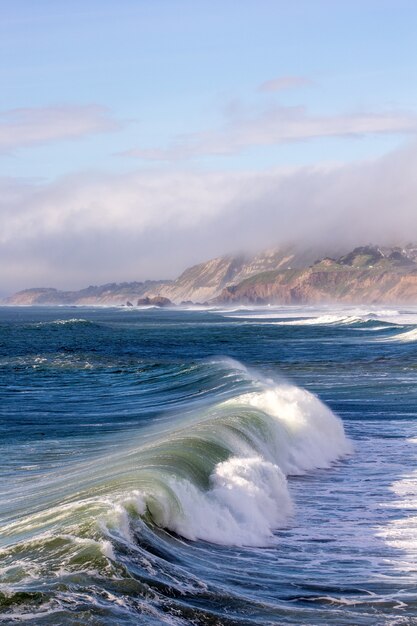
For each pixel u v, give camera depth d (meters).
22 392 51.09
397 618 13.27
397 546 18.62
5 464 27.62
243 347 104.62
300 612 13.44
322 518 21.31
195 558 16.08
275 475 22.91
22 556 13.91
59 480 23.53
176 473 20.41
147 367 63.66
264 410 32.47
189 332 148.75
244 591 14.33
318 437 31.33
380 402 46.28
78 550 14.12
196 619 12.41
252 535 19.08
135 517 16.53
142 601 12.66
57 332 136.62
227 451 24.59
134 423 37.03
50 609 11.81
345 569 16.61
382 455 30.80
